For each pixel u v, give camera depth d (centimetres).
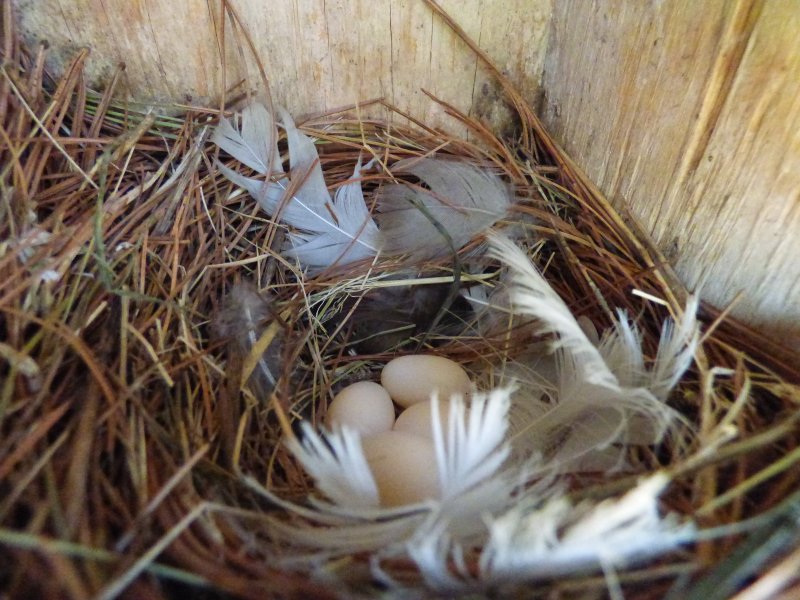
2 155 11
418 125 15
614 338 11
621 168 13
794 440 9
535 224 14
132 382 10
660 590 7
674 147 11
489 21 14
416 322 14
